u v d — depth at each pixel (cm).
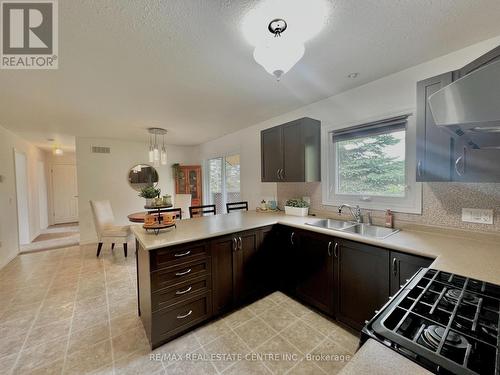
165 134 457
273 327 195
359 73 207
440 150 151
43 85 215
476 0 121
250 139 400
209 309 200
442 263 123
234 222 250
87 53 165
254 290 234
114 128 395
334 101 259
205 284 197
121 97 251
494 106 69
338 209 261
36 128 385
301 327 195
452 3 123
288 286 244
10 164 398
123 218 512
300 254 229
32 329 196
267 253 244
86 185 472
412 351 60
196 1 118
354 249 182
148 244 169
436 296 91
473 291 92
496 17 135
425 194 193
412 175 201
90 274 312
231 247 215
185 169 571
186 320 186
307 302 223
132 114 314
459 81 73
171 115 323
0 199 351
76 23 134
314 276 215
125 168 515
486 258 131
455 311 77
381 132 222
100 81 211
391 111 211
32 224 524
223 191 499
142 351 169
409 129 202
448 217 181
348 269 187
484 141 113
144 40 151
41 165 628
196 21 134
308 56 177
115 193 504
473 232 169
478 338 64
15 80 204
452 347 64
